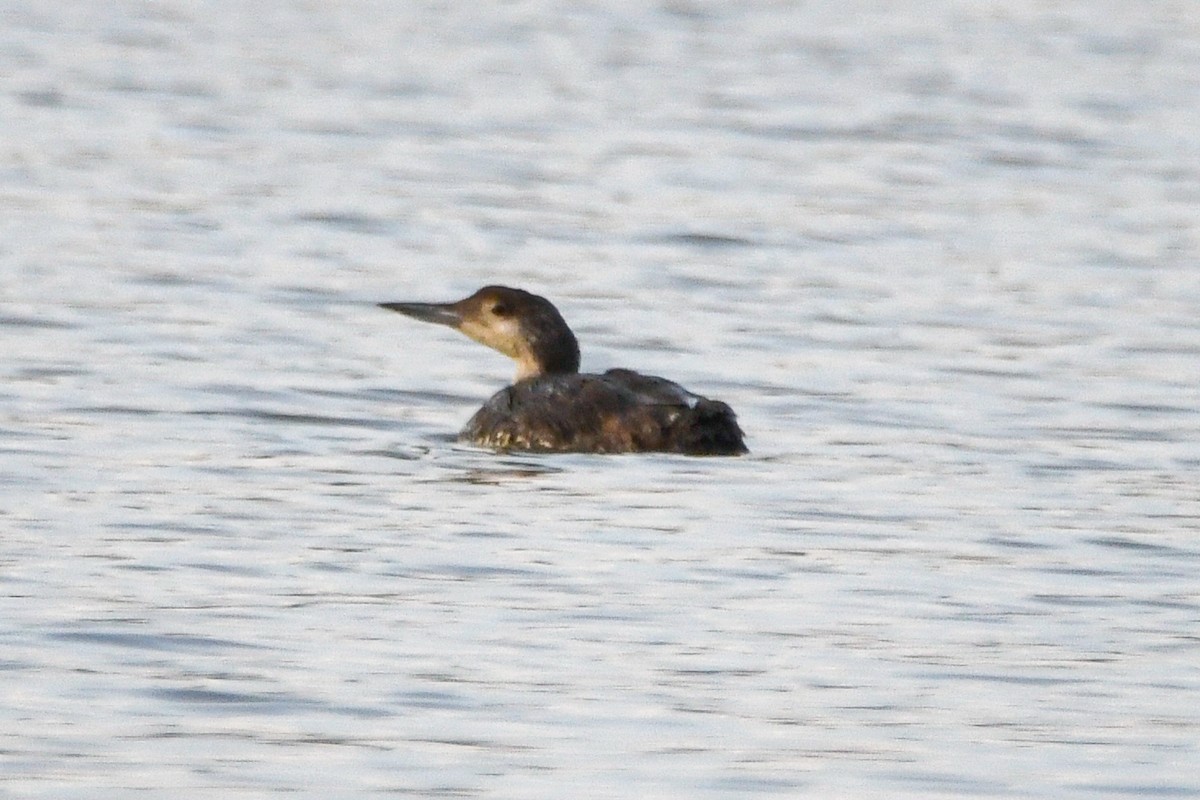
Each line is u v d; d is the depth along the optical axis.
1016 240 24.88
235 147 29.41
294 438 16.28
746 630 11.97
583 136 30.91
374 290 22.00
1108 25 42.09
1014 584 12.88
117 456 15.49
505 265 23.27
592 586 12.67
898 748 10.38
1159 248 24.50
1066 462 15.89
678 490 14.80
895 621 12.16
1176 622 12.23
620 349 19.75
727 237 24.78
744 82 35.53
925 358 19.47
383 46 38.41
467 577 12.79
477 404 17.75
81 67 35.16
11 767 9.94
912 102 33.91
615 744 10.36
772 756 10.26
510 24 41.22
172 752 10.15
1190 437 16.78
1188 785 10.01
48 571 12.70
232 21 40.66
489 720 10.62
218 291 21.61
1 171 27.25
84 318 20.12
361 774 9.96
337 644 11.59
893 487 15.05
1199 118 32.94
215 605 12.16
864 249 24.34
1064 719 10.77
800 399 17.91
